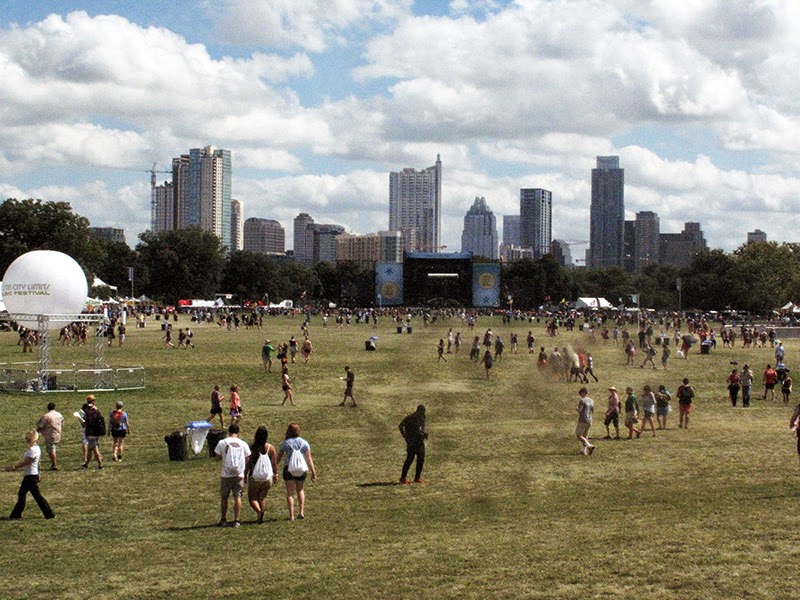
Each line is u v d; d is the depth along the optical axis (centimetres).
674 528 1798
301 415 4019
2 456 2973
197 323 13300
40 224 13688
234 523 1970
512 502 2166
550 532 1795
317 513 2075
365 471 2636
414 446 2431
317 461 2825
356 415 3934
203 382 5278
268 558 1647
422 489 2355
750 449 3078
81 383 4869
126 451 3091
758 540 1675
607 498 2200
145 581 1512
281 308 18200
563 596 1355
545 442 2977
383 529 1880
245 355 7094
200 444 3034
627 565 1509
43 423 2745
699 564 1510
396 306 16850
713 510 2002
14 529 1959
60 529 1956
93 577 1548
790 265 17075
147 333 10219
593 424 3794
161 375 5541
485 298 16612
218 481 2548
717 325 13862
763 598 1324
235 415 3709
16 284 5003
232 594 1418
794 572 1455
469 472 2581
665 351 6494
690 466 2716
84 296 5181
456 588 1409
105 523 2016
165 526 1977
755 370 6462
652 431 3456
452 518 1986
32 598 1427
